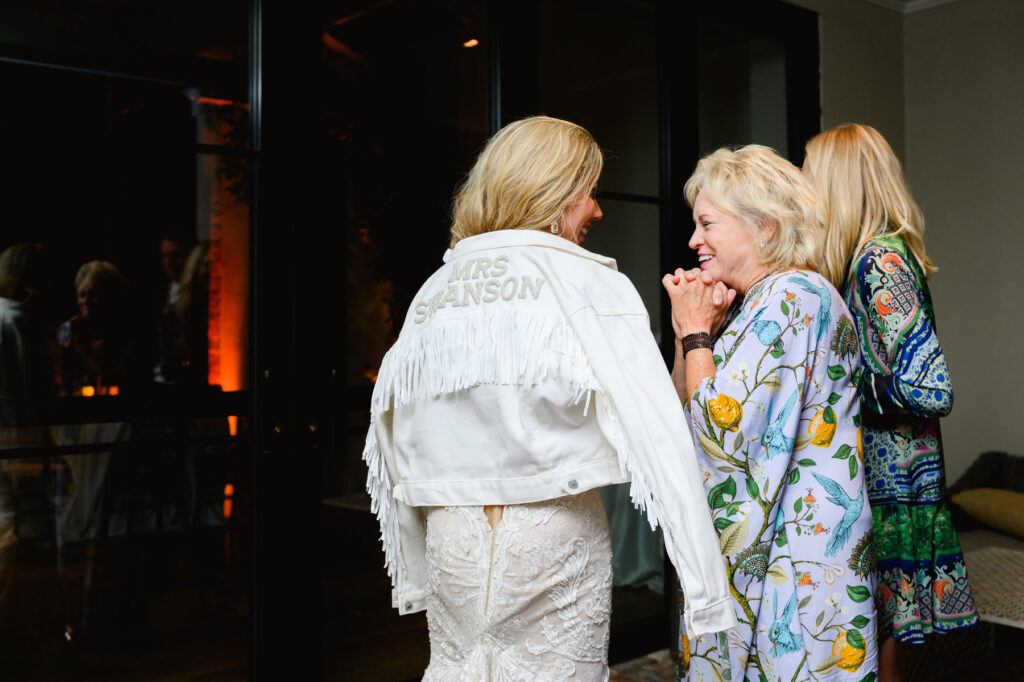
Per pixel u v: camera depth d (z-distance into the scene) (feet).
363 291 8.65
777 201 5.18
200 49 7.77
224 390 7.84
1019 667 10.37
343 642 8.47
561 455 4.22
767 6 12.43
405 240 8.95
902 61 14.85
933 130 14.75
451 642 4.46
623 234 10.71
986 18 14.16
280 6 8.17
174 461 7.58
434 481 4.48
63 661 7.05
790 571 4.89
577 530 4.33
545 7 10.08
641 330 4.34
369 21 8.79
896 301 6.07
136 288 7.42
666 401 4.17
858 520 4.95
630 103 10.85
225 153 7.88
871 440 6.38
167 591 7.53
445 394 4.45
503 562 4.27
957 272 14.67
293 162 8.22
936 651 9.96
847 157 6.52
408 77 9.02
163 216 7.56
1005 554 10.30
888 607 6.31
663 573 10.94
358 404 8.59
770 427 4.86
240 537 7.91
